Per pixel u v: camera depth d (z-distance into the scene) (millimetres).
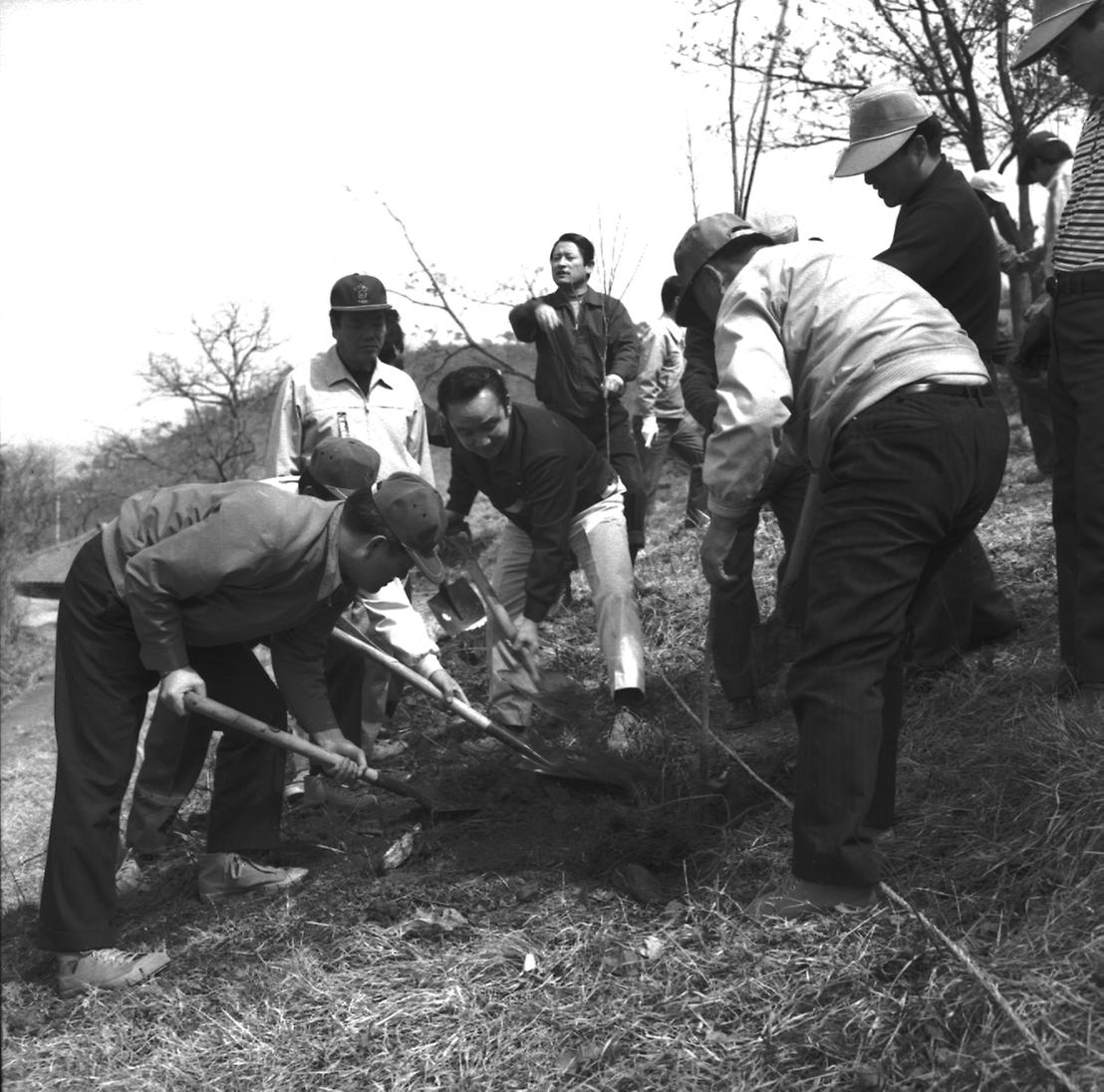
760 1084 2412
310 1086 2797
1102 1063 2141
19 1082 3031
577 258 6191
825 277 2871
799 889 2873
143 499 3492
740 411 2816
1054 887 2688
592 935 3123
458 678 5965
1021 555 5348
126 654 3492
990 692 3824
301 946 3408
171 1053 3045
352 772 3803
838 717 2721
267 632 3508
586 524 4559
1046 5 3168
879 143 3686
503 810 4062
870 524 2729
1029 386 6914
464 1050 2789
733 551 4289
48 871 3445
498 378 4145
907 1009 2455
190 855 4457
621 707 4445
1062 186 6965
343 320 4836
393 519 3320
